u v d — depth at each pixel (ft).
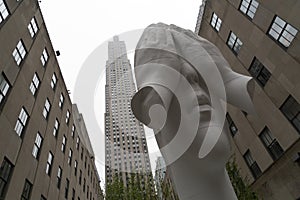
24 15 57.72
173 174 8.45
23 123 51.47
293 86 47.85
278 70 51.31
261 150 57.00
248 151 62.64
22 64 54.29
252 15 57.47
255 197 44.73
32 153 53.01
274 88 53.21
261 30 55.06
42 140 60.18
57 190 64.95
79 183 89.20
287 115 50.42
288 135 49.44
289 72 48.55
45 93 66.95
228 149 8.11
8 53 47.83
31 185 50.83
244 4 60.03
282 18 48.75
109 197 32.73
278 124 51.96
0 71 44.34
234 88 9.85
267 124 55.16
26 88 54.39
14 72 49.67
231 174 45.29
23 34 56.24
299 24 44.86
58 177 68.54
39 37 67.21
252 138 60.18
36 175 53.31
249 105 9.82
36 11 66.44
